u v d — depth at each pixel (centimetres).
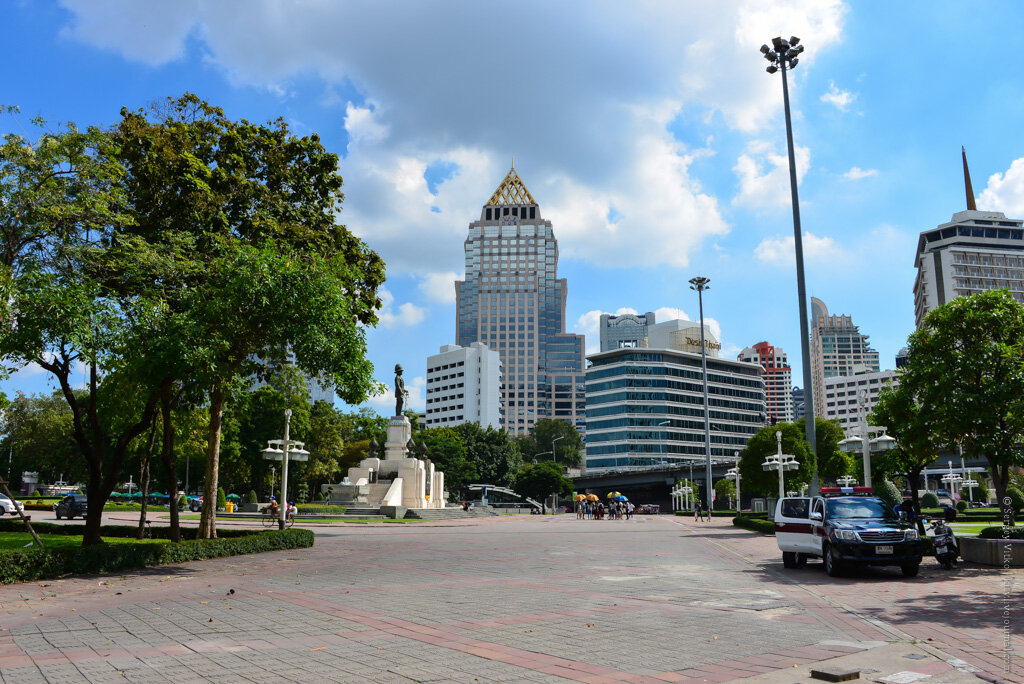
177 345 1725
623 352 16188
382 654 839
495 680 727
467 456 11038
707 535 3675
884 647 897
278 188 2753
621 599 1319
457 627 1018
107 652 838
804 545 1881
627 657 834
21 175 1691
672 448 15788
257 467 6944
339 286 2119
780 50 3241
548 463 11125
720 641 930
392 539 3184
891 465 3628
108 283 1955
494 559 2186
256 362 2522
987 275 16362
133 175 2286
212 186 2442
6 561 1466
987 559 1903
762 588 1503
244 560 2064
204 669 759
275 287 1869
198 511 5925
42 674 733
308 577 1653
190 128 2494
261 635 948
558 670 769
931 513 5419
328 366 1994
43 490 8344
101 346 1714
